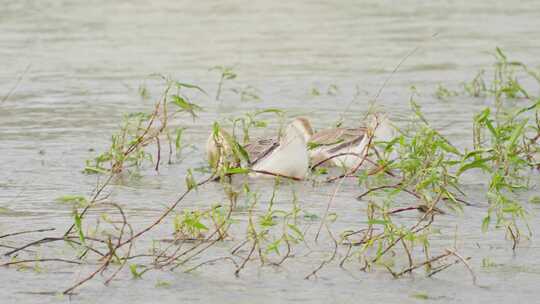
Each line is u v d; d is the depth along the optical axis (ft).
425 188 58.70
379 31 146.41
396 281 46.11
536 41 134.62
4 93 101.91
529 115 89.30
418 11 169.48
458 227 54.75
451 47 130.93
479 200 60.59
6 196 61.87
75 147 77.05
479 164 57.00
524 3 178.19
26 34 144.46
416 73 113.09
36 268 47.60
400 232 50.14
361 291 44.80
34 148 76.74
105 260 48.49
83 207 58.85
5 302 43.37
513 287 45.29
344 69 115.75
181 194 62.49
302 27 152.05
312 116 89.81
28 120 88.33
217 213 53.11
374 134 70.79
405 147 69.87
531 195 61.77
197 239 52.06
